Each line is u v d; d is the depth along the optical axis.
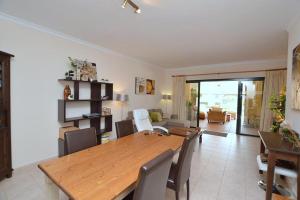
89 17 2.51
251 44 3.58
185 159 1.65
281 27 2.68
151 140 2.18
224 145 4.29
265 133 2.47
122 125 2.54
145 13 2.34
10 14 2.45
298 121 2.10
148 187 1.01
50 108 3.10
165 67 6.70
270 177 1.82
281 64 4.84
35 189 2.13
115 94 4.54
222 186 2.35
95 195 0.98
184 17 2.44
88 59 3.76
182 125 5.11
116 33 3.13
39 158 2.96
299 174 1.72
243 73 5.41
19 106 2.67
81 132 1.88
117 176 1.22
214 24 2.64
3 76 2.25
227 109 8.42
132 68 5.16
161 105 6.82
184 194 2.14
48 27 2.90
